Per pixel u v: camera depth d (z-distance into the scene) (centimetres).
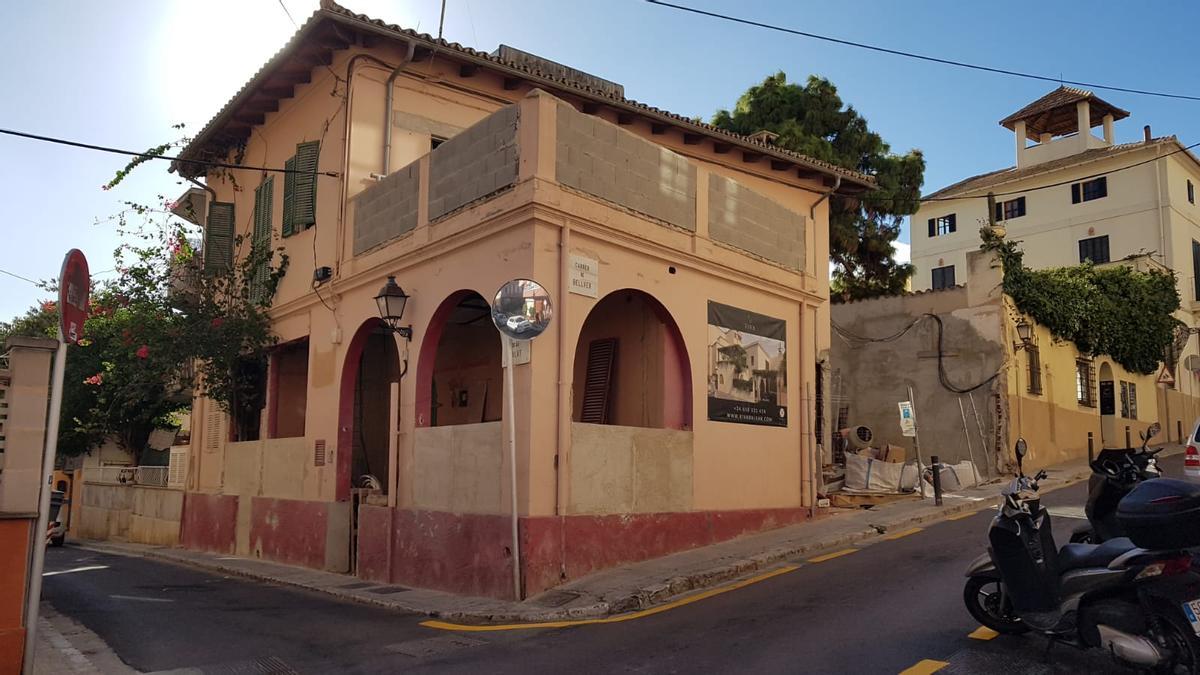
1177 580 549
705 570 1060
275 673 684
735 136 1775
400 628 875
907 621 751
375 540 1255
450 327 1661
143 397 1970
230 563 1549
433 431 1175
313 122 1582
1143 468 804
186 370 1936
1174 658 550
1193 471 1269
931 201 4369
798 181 1975
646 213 1207
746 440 1361
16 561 660
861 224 2742
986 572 691
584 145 1123
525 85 1548
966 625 727
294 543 1479
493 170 1124
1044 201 3994
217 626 897
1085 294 2575
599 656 701
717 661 661
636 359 1286
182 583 1323
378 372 1667
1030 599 643
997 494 1766
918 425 2277
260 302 1703
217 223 1886
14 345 679
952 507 1584
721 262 1328
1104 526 818
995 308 2186
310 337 1530
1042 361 2366
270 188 1733
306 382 1742
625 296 1314
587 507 1073
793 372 1498
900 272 2831
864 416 2381
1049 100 4166
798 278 1523
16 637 649
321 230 1522
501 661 702
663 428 1219
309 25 1391
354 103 1438
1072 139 4006
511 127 1104
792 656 660
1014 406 2162
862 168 2744
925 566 1020
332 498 1391
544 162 1064
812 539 1275
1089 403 2628
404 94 1481
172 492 2047
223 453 1820
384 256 1329
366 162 1446
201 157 1936
